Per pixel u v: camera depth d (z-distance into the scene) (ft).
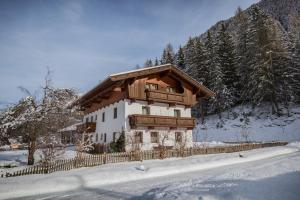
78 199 27.94
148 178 40.37
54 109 56.85
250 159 61.00
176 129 88.07
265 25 141.18
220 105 149.28
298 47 150.92
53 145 50.55
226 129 139.54
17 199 29.27
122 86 80.28
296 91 140.46
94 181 37.58
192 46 194.39
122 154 55.72
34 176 40.19
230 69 164.96
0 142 58.29
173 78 92.79
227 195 21.80
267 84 129.90
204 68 164.14
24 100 56.34
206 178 32.53
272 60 133.59
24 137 57.62
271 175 30.37
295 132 115.75
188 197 22.02
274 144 96.17
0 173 42.32
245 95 151.84
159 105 86.43
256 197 20.97
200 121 163.53
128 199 25.99
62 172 43.80
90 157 50.70
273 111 134.72
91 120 110.11
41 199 28.89
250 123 136.15
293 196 21.02
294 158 46.93
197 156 65.41
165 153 61.98
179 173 44.29
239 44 165.99
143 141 78.38
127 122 77.30
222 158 59.26
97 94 90.74
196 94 100.27
